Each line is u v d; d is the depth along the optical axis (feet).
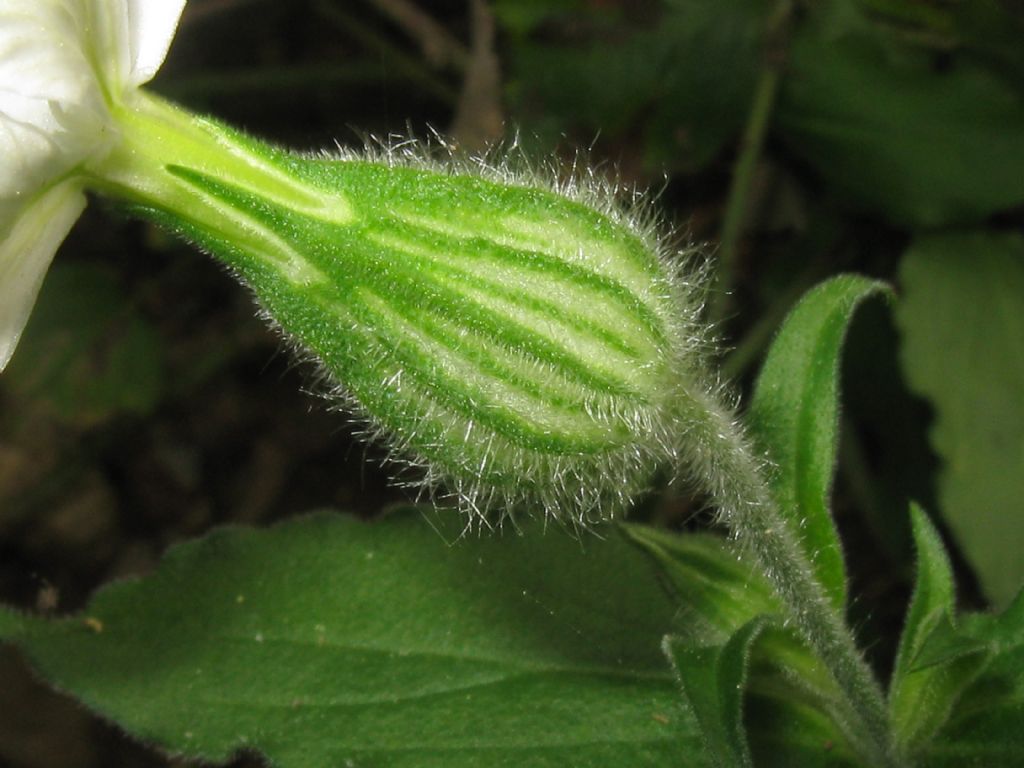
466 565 0.18
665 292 0.15
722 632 0.15
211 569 0.18
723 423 0.15
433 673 0.17
